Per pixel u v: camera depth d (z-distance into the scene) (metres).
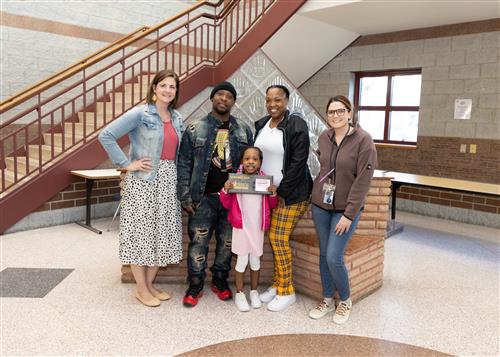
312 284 2.94
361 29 6.14
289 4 5.03
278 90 2.58
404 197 6.24
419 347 2.31
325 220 2.59
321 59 6.87
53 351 2.18
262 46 5.73
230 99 2.69
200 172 2.68
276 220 2.73
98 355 2.15
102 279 3.20
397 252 4.18
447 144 5.84
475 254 4.16
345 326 2.54
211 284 3.16
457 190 4.37
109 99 6.49
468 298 3.03
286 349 2.25
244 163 2.61
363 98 7.02
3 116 5.41
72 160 4.77
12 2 5.38
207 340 2.33
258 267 2.79
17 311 2.63
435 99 5.93
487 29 5.38
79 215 4.96
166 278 3.18
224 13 5.59
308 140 2.61
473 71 5.53
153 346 2.25
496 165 5.39
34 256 3.68
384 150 6.56
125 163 2.53
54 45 5.87
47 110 5.86
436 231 5.10
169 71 2.56
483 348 2.32
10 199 4.34
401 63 6.25
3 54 5.37
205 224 2.77
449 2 4.68
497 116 5.34
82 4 6.11
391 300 2.96
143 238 2.60
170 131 2.62
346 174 2.42
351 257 2.80
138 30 6.59
